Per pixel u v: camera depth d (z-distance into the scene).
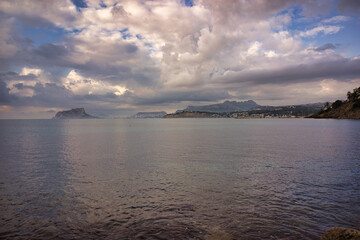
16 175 20.94
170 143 47.50
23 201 14.41
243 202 13.63
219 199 14.21
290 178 18.89
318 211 12.22
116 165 25.23
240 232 10.04
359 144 40.91
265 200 13.91
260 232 10.02
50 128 119.19
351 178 18.64
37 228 10.93
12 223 11.47
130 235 10.04
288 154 31.22
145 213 12.30
